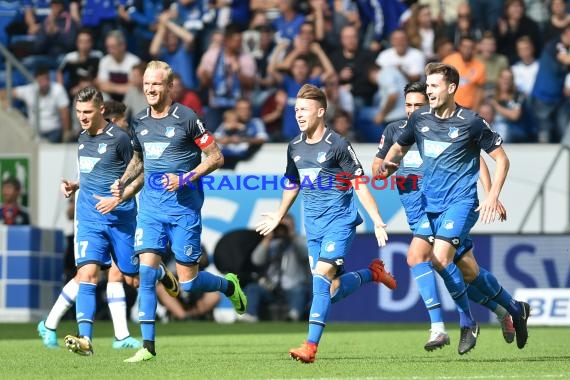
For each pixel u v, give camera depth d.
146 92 25.66
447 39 57.06
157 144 25.77
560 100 56.56
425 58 57.97
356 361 26.30
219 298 51.91
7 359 27.58
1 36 61.97
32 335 41.16
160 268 27.27
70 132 59.22
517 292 46.16
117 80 59.62
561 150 53.72
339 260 24.67
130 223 28.50
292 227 51.97
